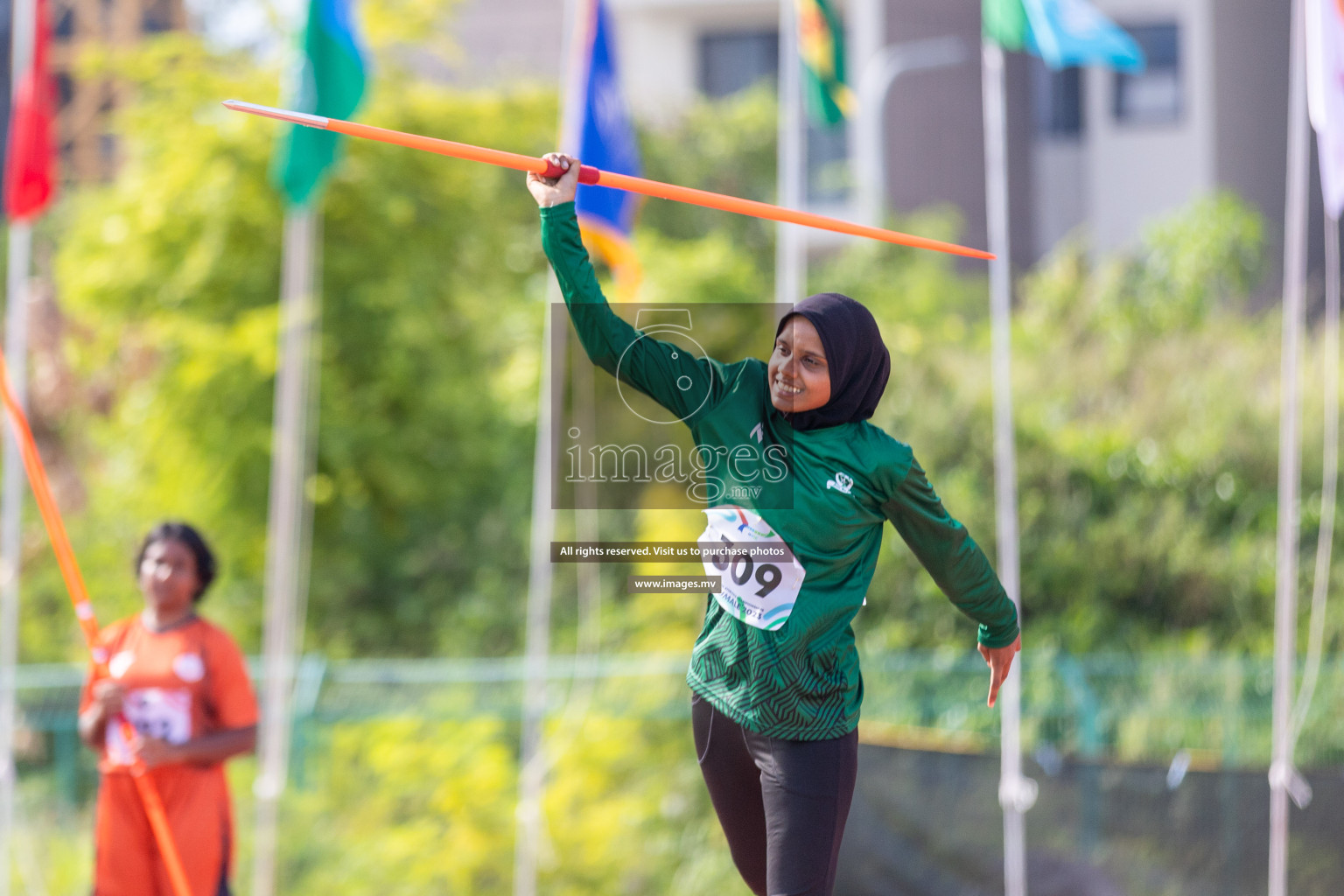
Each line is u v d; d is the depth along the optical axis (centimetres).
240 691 1507
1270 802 2225
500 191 4144
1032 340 3741
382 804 2683
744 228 4762
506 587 3759
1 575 2198
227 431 3509
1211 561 3127
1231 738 2569
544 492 2308
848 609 896
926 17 5062
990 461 3294
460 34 5638
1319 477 3200
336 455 3647
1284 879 2012
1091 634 3067
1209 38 4962
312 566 3781
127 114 3816
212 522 3622
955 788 2402
